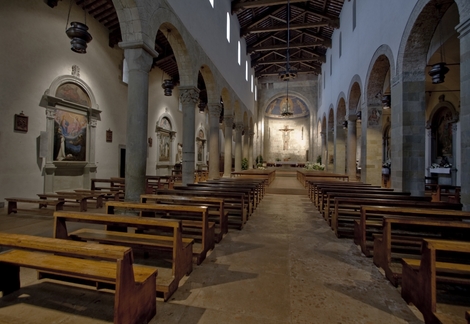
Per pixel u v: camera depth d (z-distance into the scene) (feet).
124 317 6.23
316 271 10.71
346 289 9.26
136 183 18.83
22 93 25.22
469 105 14.55
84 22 32.53
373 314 7.82
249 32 56.80
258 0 47.42
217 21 39.52
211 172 39.52
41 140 26.84
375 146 34.01
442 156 44.37
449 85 40.55
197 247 11.96
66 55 30.04
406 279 8.49
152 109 47.73
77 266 7.27
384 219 10.32
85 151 33.58
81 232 11.03
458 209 13.96
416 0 21.29
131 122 18.89
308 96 85.81
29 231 15.44
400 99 23.91
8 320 7.06
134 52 18.83
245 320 7.42
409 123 23.45
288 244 14.12
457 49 29.89
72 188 32.14
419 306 7.64
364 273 10.57
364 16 35.63
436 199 30.55
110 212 12.03
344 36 47.88
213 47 37.50
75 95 31.76
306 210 24.07
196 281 9.66
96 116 35.04
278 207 25.62
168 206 11.67
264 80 88.69
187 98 29.09
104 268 7.16
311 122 85.66
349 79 44.16
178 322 7.28
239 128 58.34
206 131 70.85
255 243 14.24
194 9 29.89
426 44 22.65
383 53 28.37
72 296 8.26
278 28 54.85
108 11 33.04
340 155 54.19
